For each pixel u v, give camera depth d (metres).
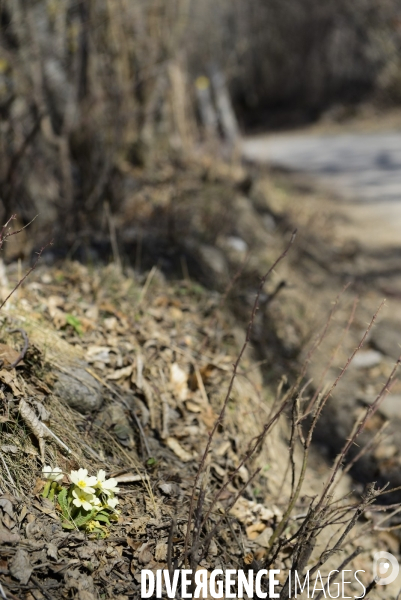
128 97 3.14
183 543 1.44
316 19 14.16
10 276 1.97
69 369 1.65
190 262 2.49
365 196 5.53
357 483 1.97
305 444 1.44
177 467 1.62
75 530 1.37
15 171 2.36
